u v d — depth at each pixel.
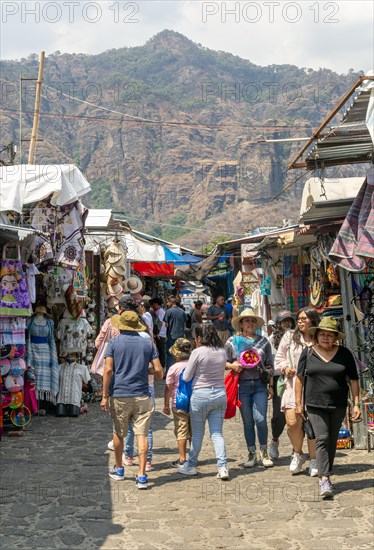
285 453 8.29
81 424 10.25
